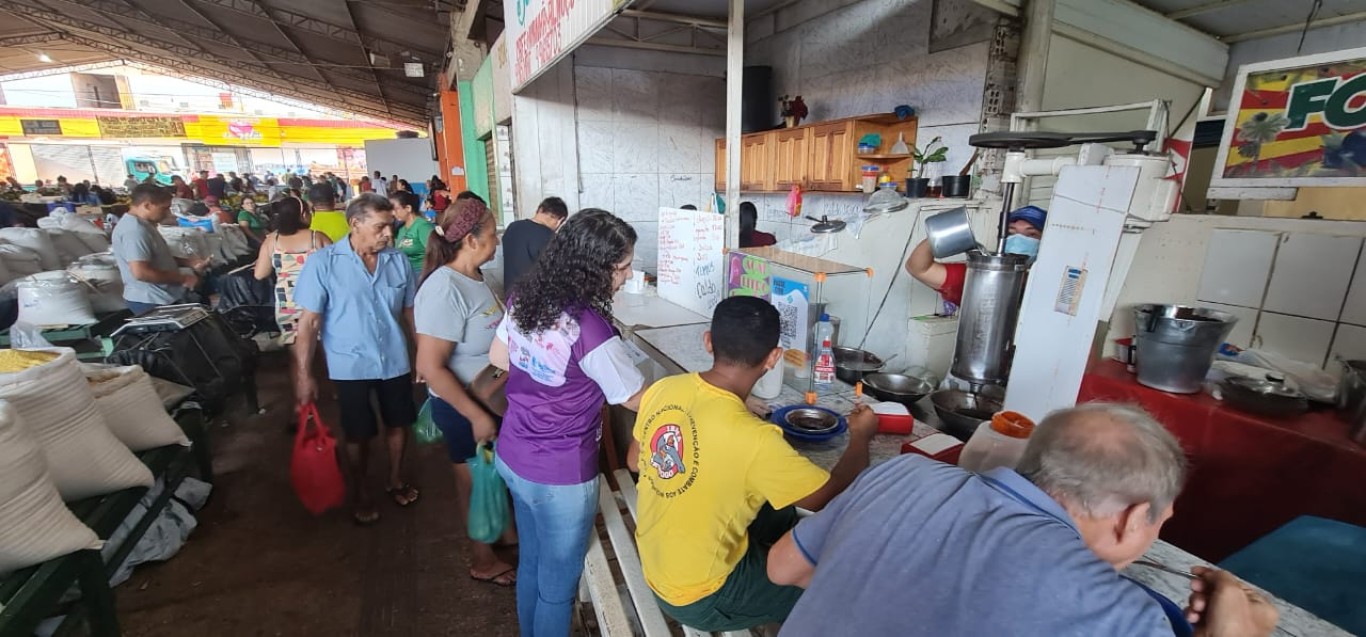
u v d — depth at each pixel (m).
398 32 10.18
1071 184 1.50
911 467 0.90
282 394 4.33
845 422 1.67
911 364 2.78
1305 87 1.80
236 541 2.66
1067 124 3.29
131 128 27.72
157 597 2.30
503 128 6.45
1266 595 1.00
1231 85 4.30
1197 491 1.60
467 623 2.21
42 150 26.84
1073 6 3.12
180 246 5.63
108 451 1.93
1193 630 0.79
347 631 2.17
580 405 1.50
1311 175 1.81
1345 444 1.34
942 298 2.84
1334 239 1.69
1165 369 1.63
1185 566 1.11
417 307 1.99
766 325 1.21
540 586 1.63
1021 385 1.67
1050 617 0.65
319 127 31.48
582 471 1.53
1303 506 1.42
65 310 3.64
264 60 15.49
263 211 9.86
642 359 2.46
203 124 28.69
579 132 5.43
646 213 5.84
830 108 4.75
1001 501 0.78
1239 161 1.99
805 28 4.93
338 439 3.65
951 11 3.56
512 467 1.56
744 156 5.38
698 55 5.71
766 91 5.29
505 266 3.38
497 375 2.06
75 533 1.61
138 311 3.81
